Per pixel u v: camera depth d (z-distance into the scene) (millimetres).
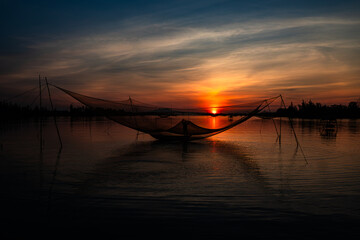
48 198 4820
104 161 8258
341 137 15430
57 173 6668
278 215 4098
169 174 6598
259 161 8297
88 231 3602
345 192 5172
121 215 4086
